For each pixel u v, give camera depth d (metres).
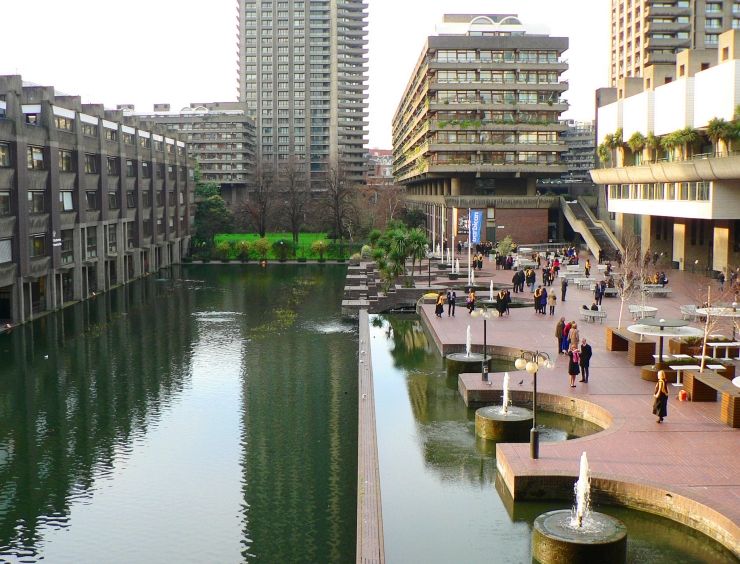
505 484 21.58
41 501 24.52
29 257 57.12
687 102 66.75
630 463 21.22
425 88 108.75
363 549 16.72
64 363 43.44
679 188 66.88
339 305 65.44
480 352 38.16
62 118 64.94
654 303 52.31
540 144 103.81
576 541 16.50
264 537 21.86
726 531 17.44
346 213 135.38
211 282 84.50
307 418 32.69
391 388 33.31
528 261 78.19
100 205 74.19
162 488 25.48
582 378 30.70
